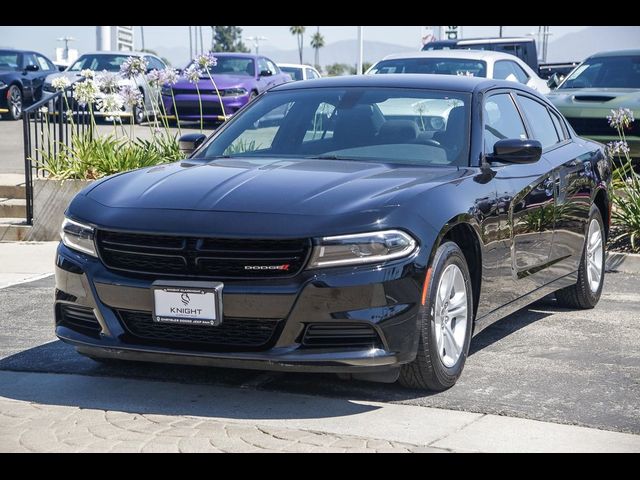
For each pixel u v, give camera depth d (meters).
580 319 6.93
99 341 4.94
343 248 4.66
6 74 22.83
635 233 9.08
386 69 13.98
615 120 9.68
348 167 5.43
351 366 4.69
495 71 13.80
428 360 4.92
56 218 9.98
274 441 4.37
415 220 4.85
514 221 5.78
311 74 28.97
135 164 10.18
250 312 4.67
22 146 16.06
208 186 5.10
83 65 22.08
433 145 5.71
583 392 5.20
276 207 4.80
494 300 5.65
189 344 4.80
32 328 6.58
